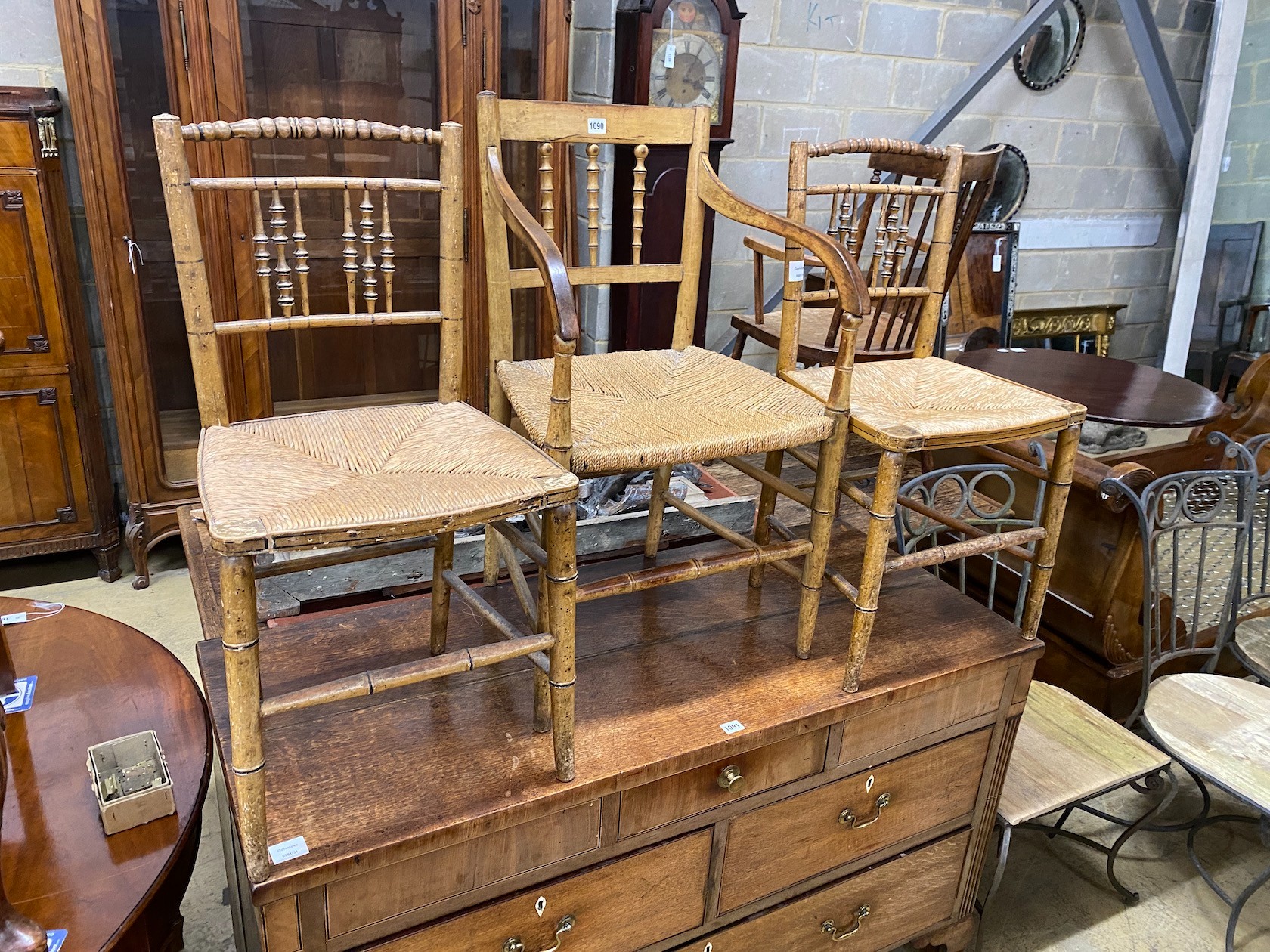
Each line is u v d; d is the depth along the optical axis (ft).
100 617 4.59
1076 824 6.11
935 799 4.53
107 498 8.09
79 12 6.52
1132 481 5.85
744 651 4.34
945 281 5.09
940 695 4.25
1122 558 6.16
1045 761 5.01
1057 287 13.67
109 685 4.07
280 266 3.91
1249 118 12.09
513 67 7.93
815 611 4.22
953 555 4.13
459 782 3.36
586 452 3.51
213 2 6.77
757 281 8.29
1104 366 8.52
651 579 3.76
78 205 7.97
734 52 8.52
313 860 2.96
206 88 6.96
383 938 3.25
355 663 4.03
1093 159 13.10
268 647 4.13
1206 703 5.15
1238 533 5.53
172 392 7.80
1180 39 13.08
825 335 7.92
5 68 7.47
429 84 7.74
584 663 4.16
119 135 6.91
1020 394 4.46
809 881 4.31
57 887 3.04
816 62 10.50
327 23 7.22
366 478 3.31
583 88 9.27
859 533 5.77
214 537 2.67
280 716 3.69
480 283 8.44
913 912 4.78
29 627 4.47
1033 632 4.54
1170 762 5.03
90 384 7.78
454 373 4.25
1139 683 6.66
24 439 7.52
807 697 3.97
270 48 7.13
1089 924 5.30
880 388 4.55
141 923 3.11
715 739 3.65
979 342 11.06
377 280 8.01
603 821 3.54
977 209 5.74
